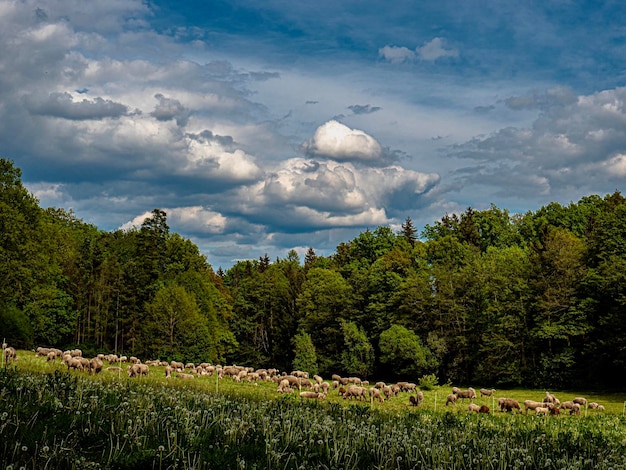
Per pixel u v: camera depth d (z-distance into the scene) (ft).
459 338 220.64
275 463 29.45
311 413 48.91
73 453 25.79
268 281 311.47
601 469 35.70
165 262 276.41
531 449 40.50
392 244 352.69
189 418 35.50
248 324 300.20
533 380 199.93
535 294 209.05
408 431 45.03
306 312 273.54
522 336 207.51
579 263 200.95
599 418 92.68
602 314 191.31
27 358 118.83
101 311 266.98
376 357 249.34
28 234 159.22
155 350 212.02
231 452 30.55
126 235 351.87
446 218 360.89
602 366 185.06
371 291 266.16
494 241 327.26
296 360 246.27
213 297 271.69
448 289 234.58
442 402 133.69
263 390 121.60
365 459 32.76
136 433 30.09
